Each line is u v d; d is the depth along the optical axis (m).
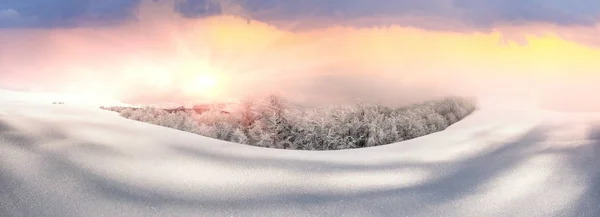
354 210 5.05
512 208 5.18
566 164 6.93
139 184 5.58
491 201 5.41
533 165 7.01
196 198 5.25
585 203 5.22
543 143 9.10
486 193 5.70
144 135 8.32
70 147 6.78
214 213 4.84
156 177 5.88
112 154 6.69
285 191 5.59
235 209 4.96
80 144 7.03
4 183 5.20
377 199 5.41
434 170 6.92
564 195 5.52
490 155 8.10
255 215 4.82
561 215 4.94
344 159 7.59
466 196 5.59
